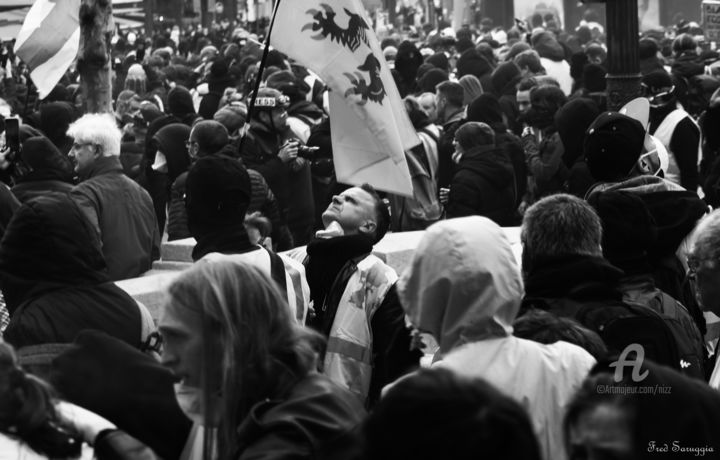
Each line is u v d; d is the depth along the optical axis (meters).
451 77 23.06
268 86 16.16
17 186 10.23
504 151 12.95
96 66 14.09
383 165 9.70
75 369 5.21
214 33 55.53
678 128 13.36
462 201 12.62
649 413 3.36
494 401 2.88
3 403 4.37
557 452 4.98
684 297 8.38
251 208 11.94
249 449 4.29
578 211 6.34
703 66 21.41
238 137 13.45
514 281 5.11
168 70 28.12
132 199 10.02
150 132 16.50
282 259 7.77
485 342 5.09
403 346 7.74
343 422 4.38
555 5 67.06
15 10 41.28
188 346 4.64
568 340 5.53
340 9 9.57
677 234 8.20
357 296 7.84
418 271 5.16
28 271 6.68
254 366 4.54
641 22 73.00
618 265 7.26
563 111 12.48
